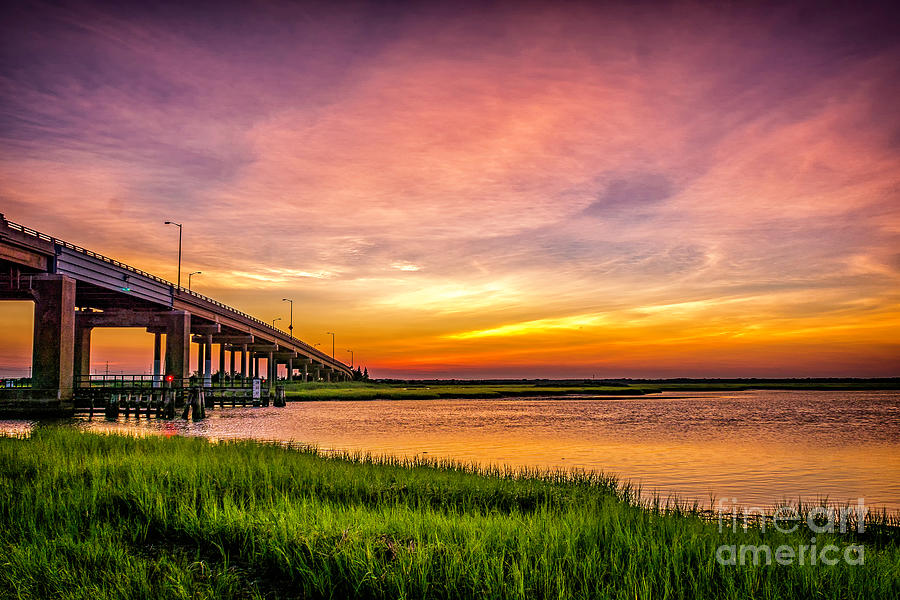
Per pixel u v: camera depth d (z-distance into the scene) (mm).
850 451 42344
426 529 12789
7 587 10344
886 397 179875
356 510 14352
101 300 89188
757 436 54000
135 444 26781
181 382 89125
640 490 23969
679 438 51688
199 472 18734
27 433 35125
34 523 13594
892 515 20312
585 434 55188
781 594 9992
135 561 11297
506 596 9672
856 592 10094
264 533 12672
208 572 11367
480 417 80688
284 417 79125
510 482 20609
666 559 11070
